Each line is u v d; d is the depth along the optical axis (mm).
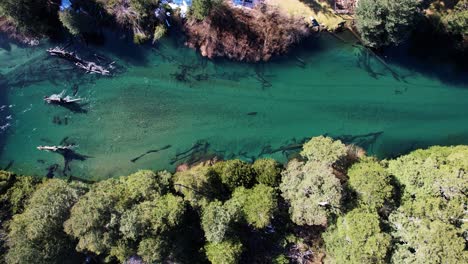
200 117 63031
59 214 47781
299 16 62938
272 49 63094
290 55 64375
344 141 63562
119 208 47531
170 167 61062
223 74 63906
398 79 65625
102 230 46438
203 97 63531
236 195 52031
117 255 47094
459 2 61438
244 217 50750
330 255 52812
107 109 62531
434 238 45875
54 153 60656
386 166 56844
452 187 48406
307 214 49688
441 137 64125
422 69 66000
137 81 63281
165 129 62344
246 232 52594
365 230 47406
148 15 61250
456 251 45031
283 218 54000
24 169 60094
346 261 48656
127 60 63438
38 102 62250
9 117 61781
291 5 63062
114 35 63250
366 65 65500
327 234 52469
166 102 63094
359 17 61094
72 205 49062
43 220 46656
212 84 63750
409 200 50781
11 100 62281
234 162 54500
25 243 46406
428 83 65875
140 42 62812
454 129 64438
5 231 50344
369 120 64438
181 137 62219
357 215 48750
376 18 58938
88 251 50312
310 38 64312
